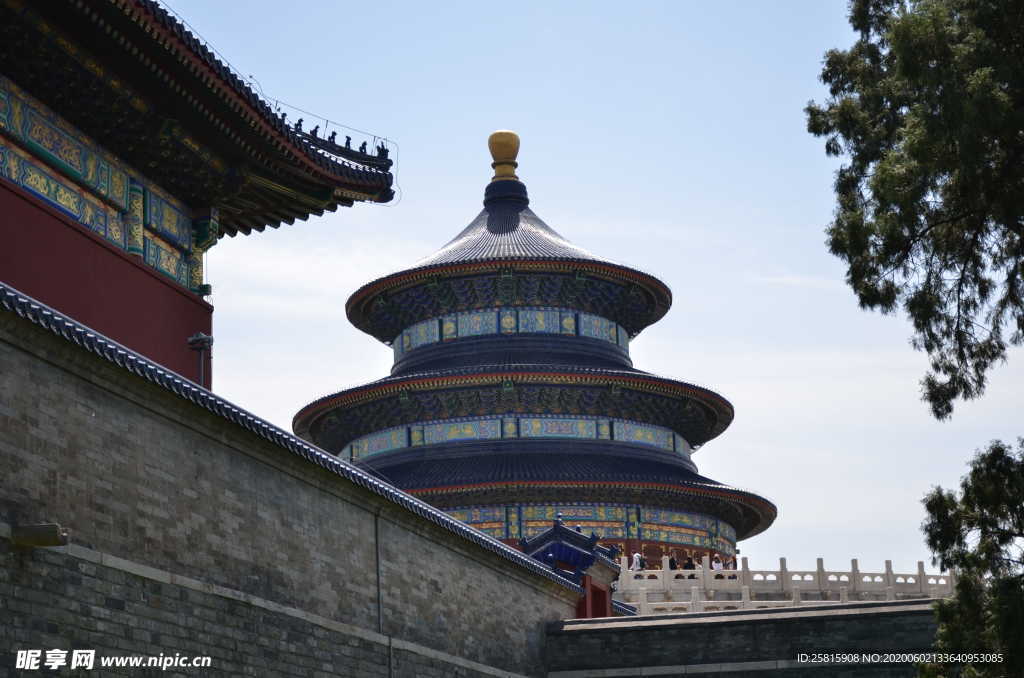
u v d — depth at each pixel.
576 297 91.50
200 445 32.56
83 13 36.91
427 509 42.72
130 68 39.44
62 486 27.84
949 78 36.78
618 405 87.56
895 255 40.19
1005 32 37.62
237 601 32.97
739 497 87.06
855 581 74.56
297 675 35.09
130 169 42.44
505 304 90.81
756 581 73.38
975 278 40.00
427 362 90.69
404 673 40.34
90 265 39.75
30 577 26.66
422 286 91.69
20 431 26.91
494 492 82.94
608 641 50.69
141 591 29.72
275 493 35.38
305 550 36.38
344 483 38.19
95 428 29.05
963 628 38.09
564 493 83.31
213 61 39.75
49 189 38.81
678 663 49.78
